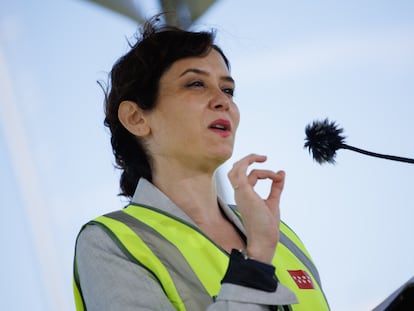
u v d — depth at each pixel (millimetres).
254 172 4047
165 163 4566
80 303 4215
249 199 3891
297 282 4480
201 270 4047
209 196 4590
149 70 4602
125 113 4676
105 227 4145
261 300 3650
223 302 3631
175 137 4469
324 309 4445
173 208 4406
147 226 4227
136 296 3816
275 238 3881
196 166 4496
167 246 4113
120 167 4871
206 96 4527
